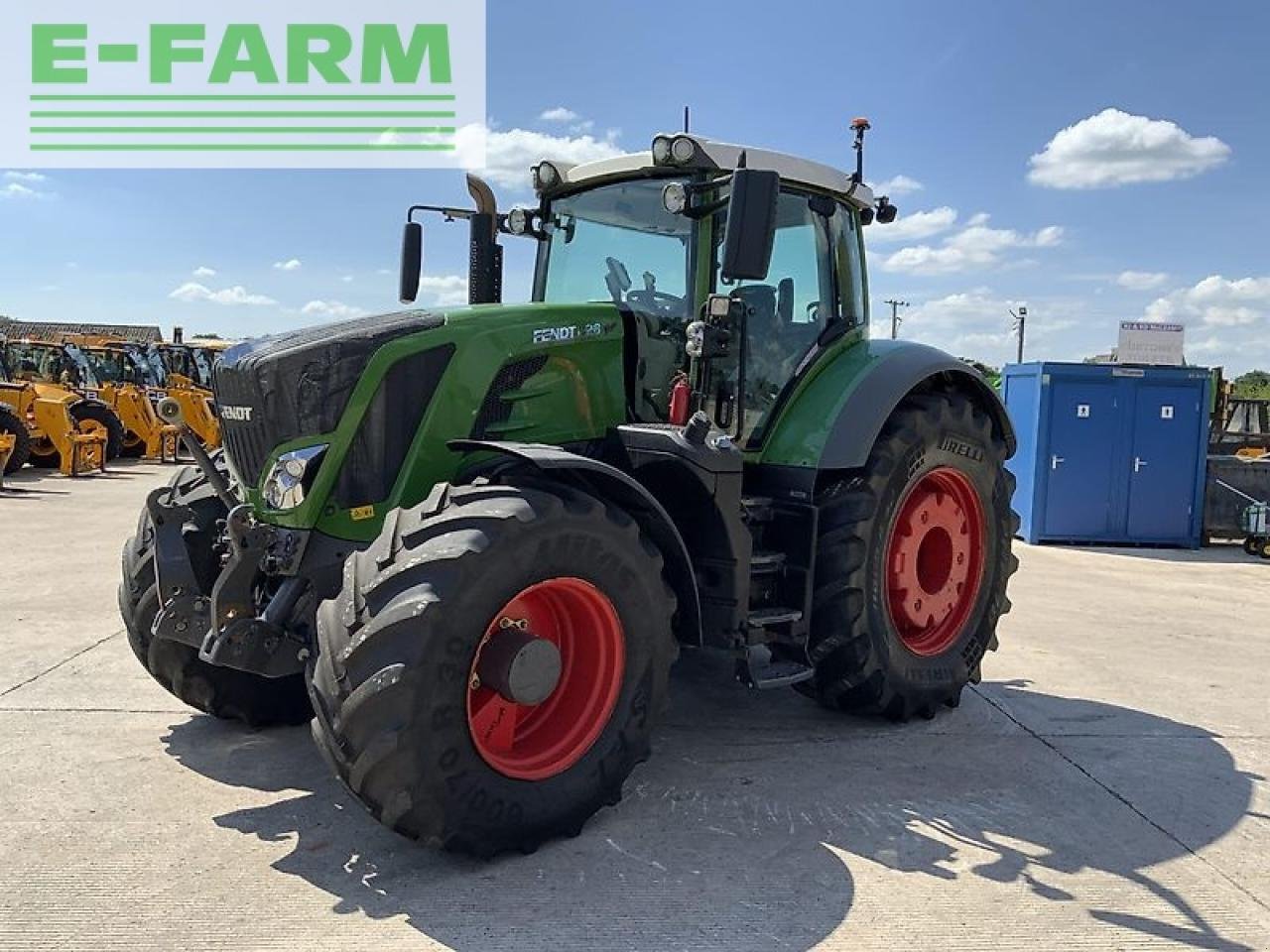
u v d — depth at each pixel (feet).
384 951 8.44
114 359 62.39
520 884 9.68
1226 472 37.17
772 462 14.44
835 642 13.94
